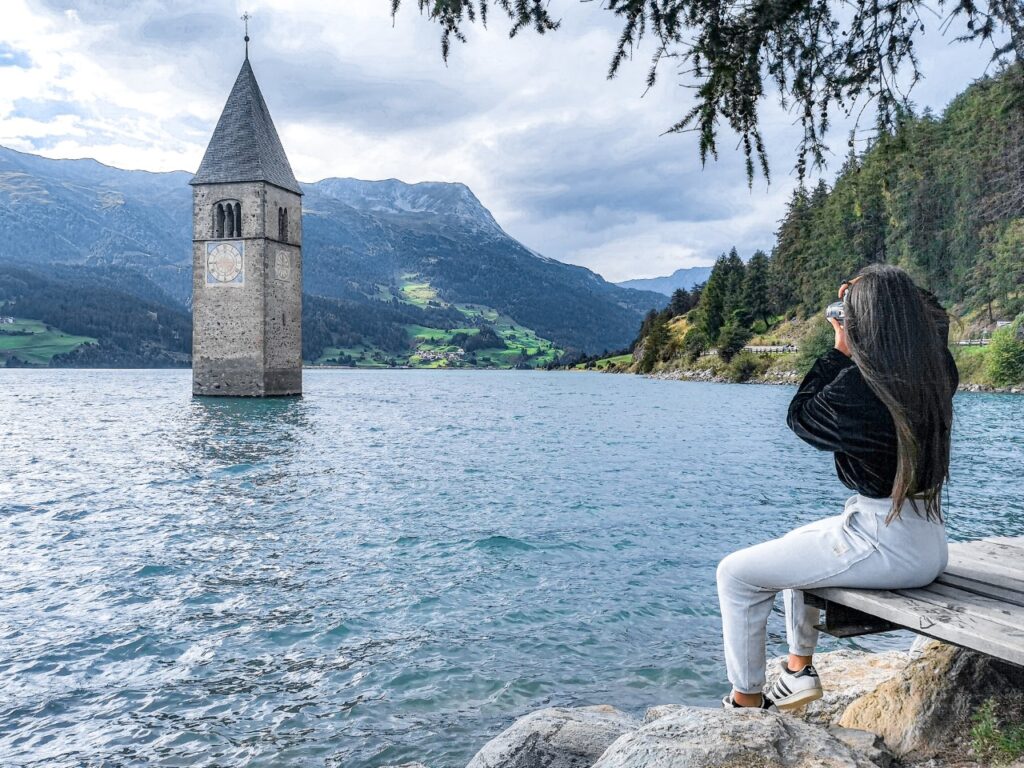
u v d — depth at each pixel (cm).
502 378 18525
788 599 388
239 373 7119
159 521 1698
